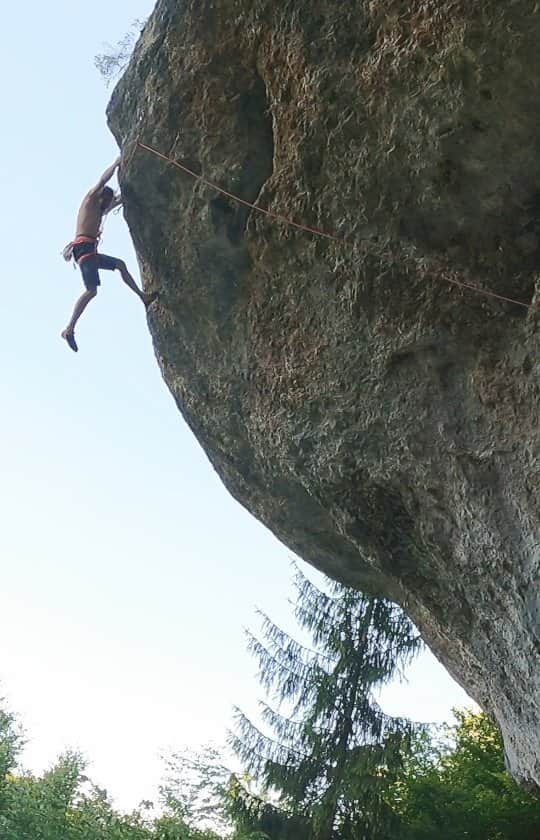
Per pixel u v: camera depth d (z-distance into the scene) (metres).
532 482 5.74
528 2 5.14
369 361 6.75
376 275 6.53
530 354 5.88
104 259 8.52
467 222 6.10
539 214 5.89
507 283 6.07
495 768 20.81
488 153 5.79
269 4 6.82
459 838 19.14
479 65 5.48
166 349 8.60
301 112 6.65
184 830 15.56
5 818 13.66
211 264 7.78
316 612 20.64
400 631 20.02
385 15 5.98
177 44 7.73
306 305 7.13
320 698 19.45
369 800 18.02
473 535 6.30
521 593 5.94
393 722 19.09
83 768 15.37
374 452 6.85
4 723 15.06
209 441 8.71
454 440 6.29
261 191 7.08
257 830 17.97
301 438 7.35
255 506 8.86
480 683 7.88
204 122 7.56
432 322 6.36
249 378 7.78
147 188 8.04
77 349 8.54
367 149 6.28
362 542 7.46
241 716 19.62
